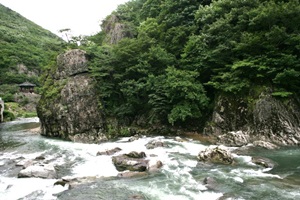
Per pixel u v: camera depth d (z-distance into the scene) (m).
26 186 12.87
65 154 19.61
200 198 10.91
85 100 27.69
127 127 27.86
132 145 21.73
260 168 14.68
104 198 11.17
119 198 11.13
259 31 24.48
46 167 14.99
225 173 13.91
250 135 21.83
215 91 26.91
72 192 11.92
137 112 29.33
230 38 25.47
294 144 20.22
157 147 20.34
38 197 11.54
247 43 23.31
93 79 29.17
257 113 22.14
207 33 27.45
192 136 25.09
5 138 29.00
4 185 13.07
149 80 26.23
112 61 28.75
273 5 23.08
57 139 27.09
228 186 12.00
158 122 27.34
